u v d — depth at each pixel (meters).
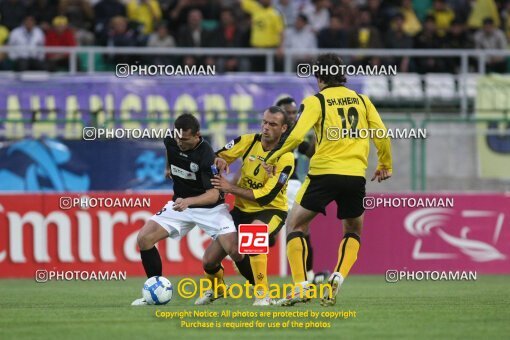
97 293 43.12
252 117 63.09
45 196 53.09
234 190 34.47
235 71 70.06
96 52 68.19
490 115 66.25
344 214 33.66
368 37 71.38
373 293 42.88
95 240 53.06
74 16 74.12
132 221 53.25
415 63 71.38
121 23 70.00
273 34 70.88
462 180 64.25
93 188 57.28
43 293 43.16
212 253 36.03
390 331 28.39
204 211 35.44
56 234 53.00
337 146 32.91
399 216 55.31
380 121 33.78
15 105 63.72
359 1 79.94
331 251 54.59
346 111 33.06
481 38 75.12
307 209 33.16
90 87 63.78
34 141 57.28
